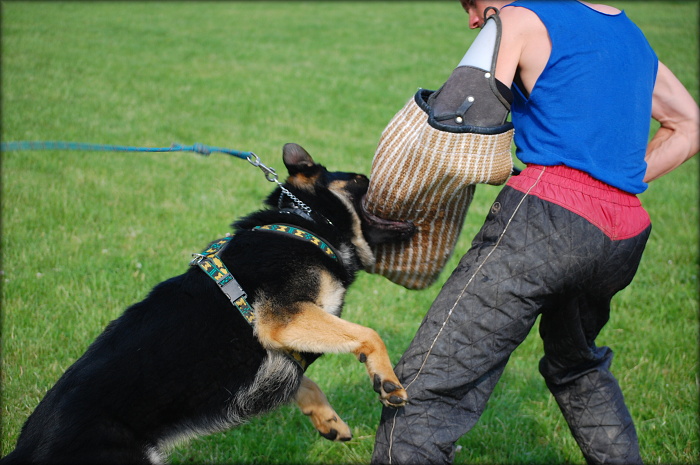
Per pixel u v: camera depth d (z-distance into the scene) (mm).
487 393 2385
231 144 8273
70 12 18344
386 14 21578
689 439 3305
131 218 5793
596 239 2258
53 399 2465
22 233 5309
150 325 2582
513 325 2275
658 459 3188
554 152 2279
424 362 2307
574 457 3271
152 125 8852
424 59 15219
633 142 2338
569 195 2252
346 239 2990
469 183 2324
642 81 2377
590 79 2260
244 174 7156
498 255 2275
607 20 2387
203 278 2701
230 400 2605
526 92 2363
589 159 2252
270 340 2602
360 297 4730
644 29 18750
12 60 12141
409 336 4277
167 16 18984
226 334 2596
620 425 2678
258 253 2736
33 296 4383
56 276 4672
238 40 16047
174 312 2611
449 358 2281
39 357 3783
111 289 4559
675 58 15500
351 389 3744
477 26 2621
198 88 11211
